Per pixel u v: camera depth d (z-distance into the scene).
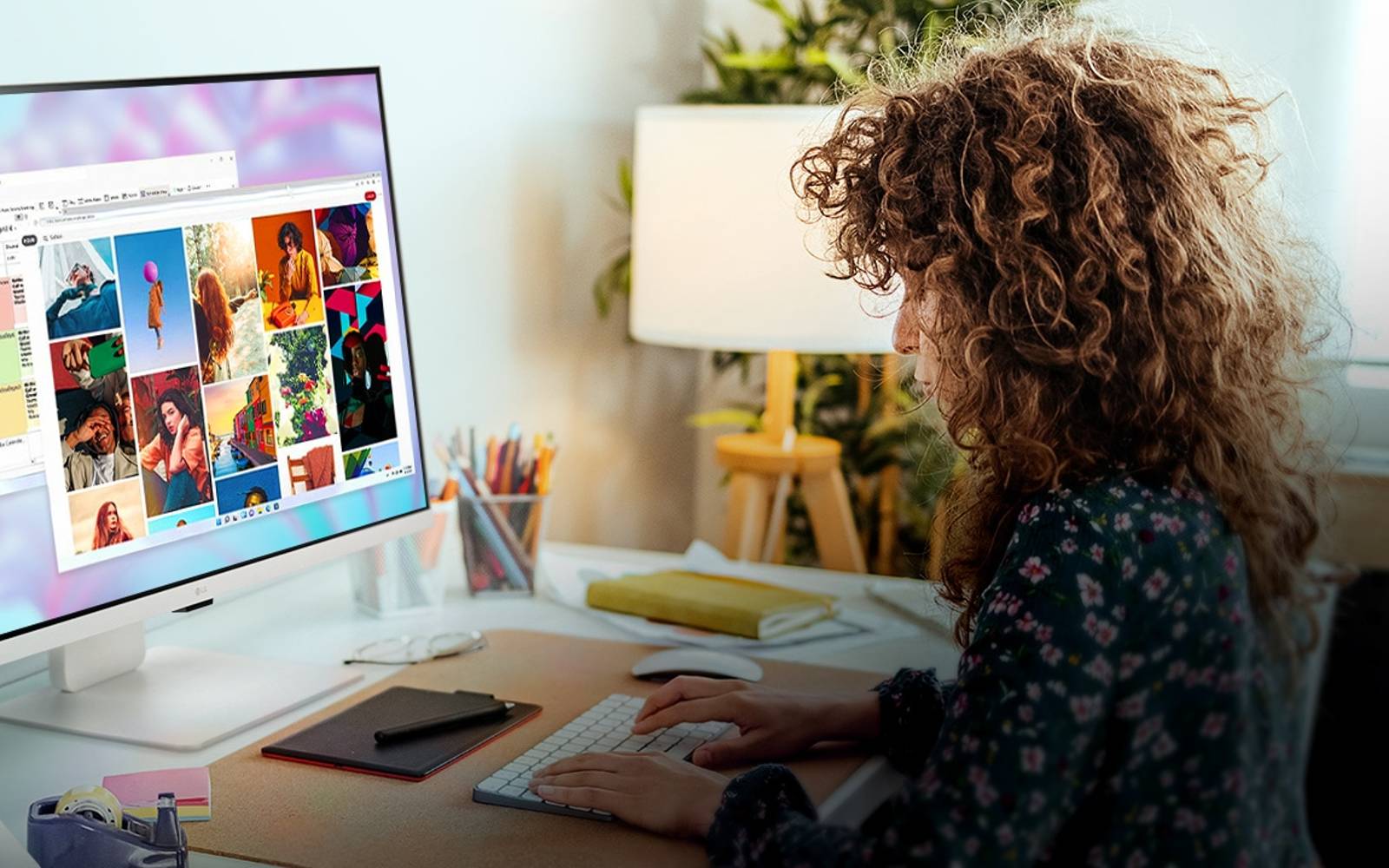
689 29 2.82
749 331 2.05
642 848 0.93
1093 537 0.82
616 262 2.47
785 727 1.10
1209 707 0.82
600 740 1.11
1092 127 0.90
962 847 0.77
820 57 2.63
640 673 1.27
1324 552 1.12
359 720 1.14
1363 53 2.53
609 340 2.48
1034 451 0.87
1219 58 1.08
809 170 1.12
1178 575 0.82
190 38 1.42
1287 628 0.90
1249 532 0.88
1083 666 0.79
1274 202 1.03
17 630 1.03
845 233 1.07
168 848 0.87
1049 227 0.89
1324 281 1.11
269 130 1.21
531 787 1.00
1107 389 0.87
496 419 2.04
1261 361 0.95
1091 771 0.81
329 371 1.28
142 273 1.11
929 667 1.25
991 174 0.90
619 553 1.76
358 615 1.48
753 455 2.36
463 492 1.53
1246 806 0.82
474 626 1.45
